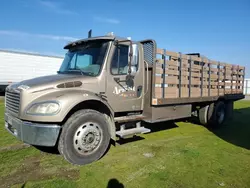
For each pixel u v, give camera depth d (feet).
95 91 14.57
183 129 23.80
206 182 11.28
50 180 11.21
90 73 15.21
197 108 25.61
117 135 15.15
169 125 25.68
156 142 18.15
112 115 14.79
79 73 15.67
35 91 12.62
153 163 13.58
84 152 13.30
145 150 15.99
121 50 15.90
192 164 13.53
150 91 17.42
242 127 25.54
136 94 17.07
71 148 12.78
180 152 15.61
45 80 13.80
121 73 15.94
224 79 26.27
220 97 25.48
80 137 13.06
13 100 13.60
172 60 18.75
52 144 12.28
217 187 10.80
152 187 10.70
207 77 23.24
